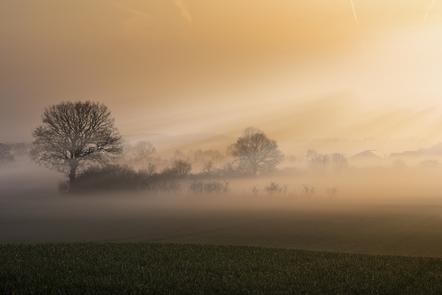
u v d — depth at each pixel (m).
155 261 30.58
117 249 34.66
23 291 22.73
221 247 36.09
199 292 23.08
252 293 23.14
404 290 24.00
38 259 30.28
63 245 36.50
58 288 23.28
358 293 23.52
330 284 24.97
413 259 31.56
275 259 31.48
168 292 23.08
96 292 22.92
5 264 28.44
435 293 23.50
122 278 25.73
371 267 29.03
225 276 26.42
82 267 28.23
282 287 24.33
